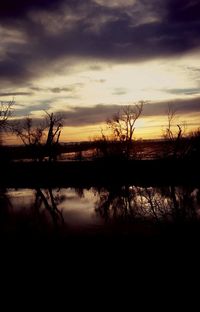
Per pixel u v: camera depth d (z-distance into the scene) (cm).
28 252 1806
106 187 3997
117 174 4575
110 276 1424
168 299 1213
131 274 1427
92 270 1499
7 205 3278
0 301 1270
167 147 4734
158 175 4162
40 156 5616
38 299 1270
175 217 2075
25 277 1473
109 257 1636
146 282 1349
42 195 3800
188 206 2388
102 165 4934
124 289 1305
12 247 1909
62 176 4831
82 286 1353
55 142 5578
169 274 1400
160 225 2008
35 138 5662
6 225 2452
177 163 4400
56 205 3181
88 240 1939
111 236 1964
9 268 1588
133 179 4209
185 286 1296
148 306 1177
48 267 1571
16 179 4953
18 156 5931
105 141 5084
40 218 2631
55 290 1334
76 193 3816
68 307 1201
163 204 2386
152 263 1516
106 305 1198
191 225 1906
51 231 2203
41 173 5181
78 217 2586
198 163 4291
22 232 2227
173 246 1678
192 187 3434
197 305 1167
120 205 2953
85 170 4928
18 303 1247
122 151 4975
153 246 1716
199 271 1408
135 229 2038
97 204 3102
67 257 1683
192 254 1568
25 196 3781
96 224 2298
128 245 1777
